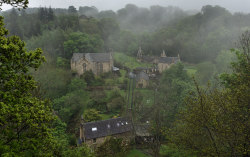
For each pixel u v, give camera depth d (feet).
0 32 41.73
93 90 211.82
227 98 53.78
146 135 133.80
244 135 46.14
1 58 42.04
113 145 112.78
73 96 178.19
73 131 156.25
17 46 44.93
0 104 38.37
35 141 44.80
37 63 48.57
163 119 134.51
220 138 51.85
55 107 169.78
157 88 212.02
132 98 201.16
